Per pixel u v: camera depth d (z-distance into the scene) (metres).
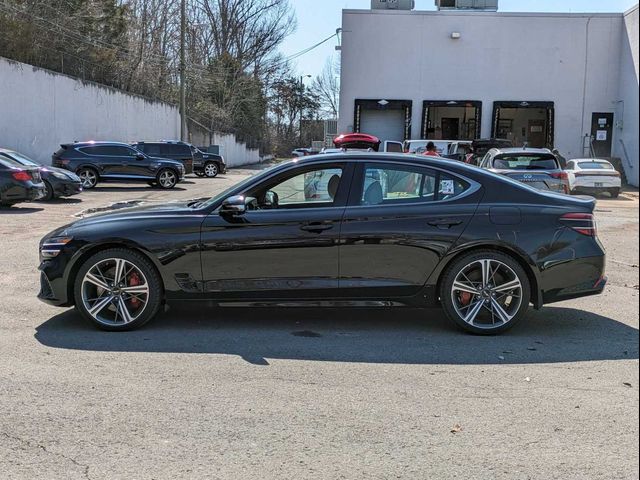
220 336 5.74
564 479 3.28
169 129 41.66
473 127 31.97
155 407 4.14
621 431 3.84
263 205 5.86
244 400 4.27
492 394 4.41
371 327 6.11
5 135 22.95
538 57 30.84
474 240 5.69
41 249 5.95
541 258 5.71
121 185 25.83
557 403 4.25
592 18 30.50
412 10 30.88
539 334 5.91
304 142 96.94
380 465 3.42
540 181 13.05
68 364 4.93
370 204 5.80
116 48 34.31
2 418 3.95
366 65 31.12
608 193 23.38
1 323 6.07
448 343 5.60
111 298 5.82
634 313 6.72
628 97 29.64
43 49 26.67
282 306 5.82
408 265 5.73
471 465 3.43
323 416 4.04
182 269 5.75
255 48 59.88
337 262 5.72
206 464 3.42
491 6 32.03
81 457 3.48
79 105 28.44
